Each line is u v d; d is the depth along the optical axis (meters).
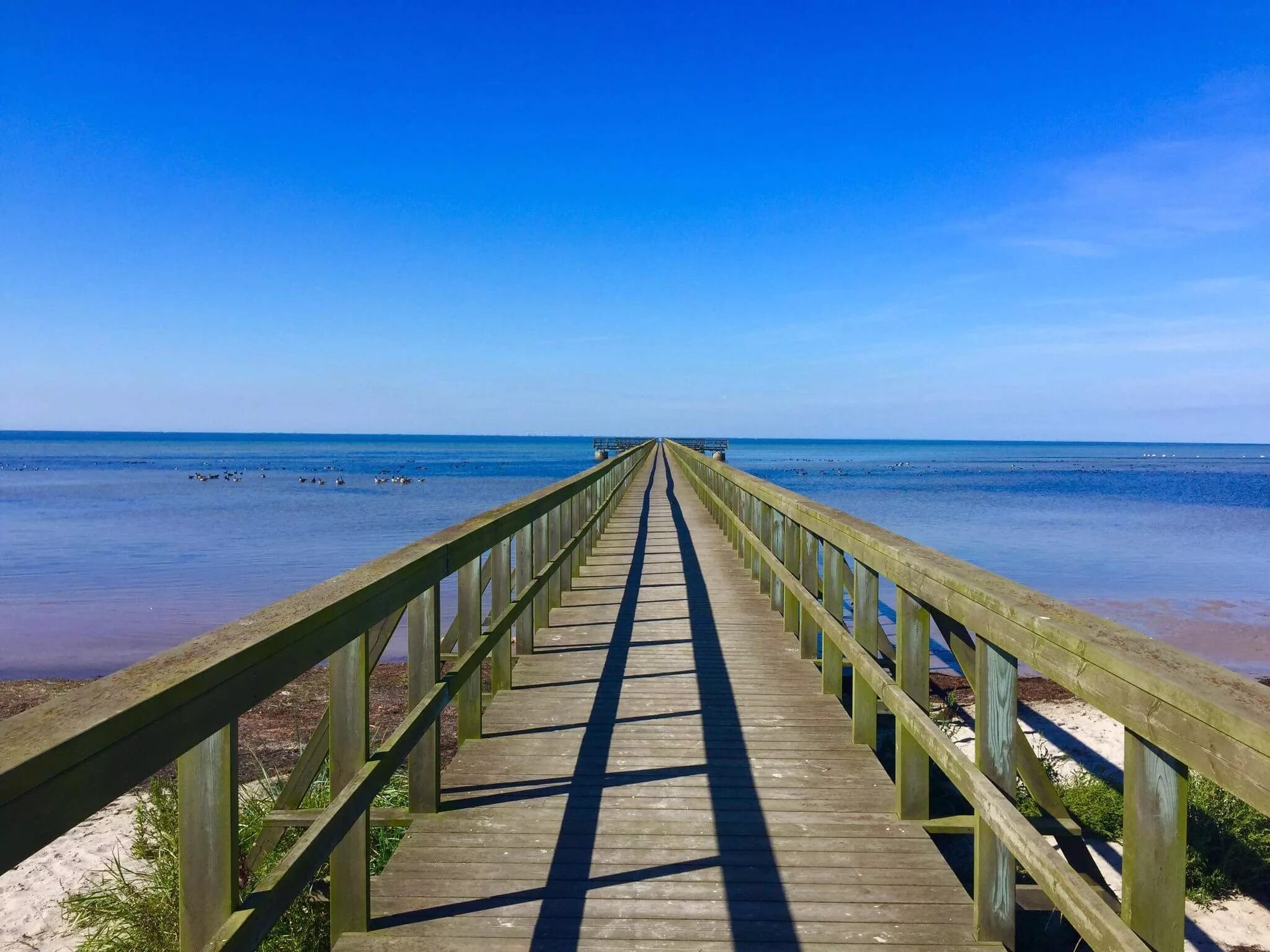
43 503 39.06
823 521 4.58
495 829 3.29
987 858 2.54
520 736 4.35
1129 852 1.59
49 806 1.11
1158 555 21.80
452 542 3.20
